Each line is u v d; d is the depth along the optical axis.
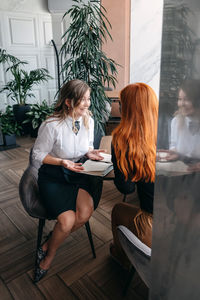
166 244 0.40
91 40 3.56
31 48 5.80
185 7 0.30
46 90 6.30
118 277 1.80
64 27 5.88
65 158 1.88
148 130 1.27
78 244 2.12
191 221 0.34
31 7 5.58
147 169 1.27
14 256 2.01
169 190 0.37
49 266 1.83
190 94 0.31
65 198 1.73
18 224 2.42
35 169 1.92
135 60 4.89
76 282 1.76
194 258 0.34
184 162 0.34
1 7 5.24
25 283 1.75
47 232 2.29
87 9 3.58
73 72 3.62
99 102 3.88
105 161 1.79
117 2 4.55
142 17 4.66
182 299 0.38
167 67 0.35
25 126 5.40
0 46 5.41
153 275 0.45
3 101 5.72
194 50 0.30
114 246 1.87
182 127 0.33
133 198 2.84
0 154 4.30
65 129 1.79
